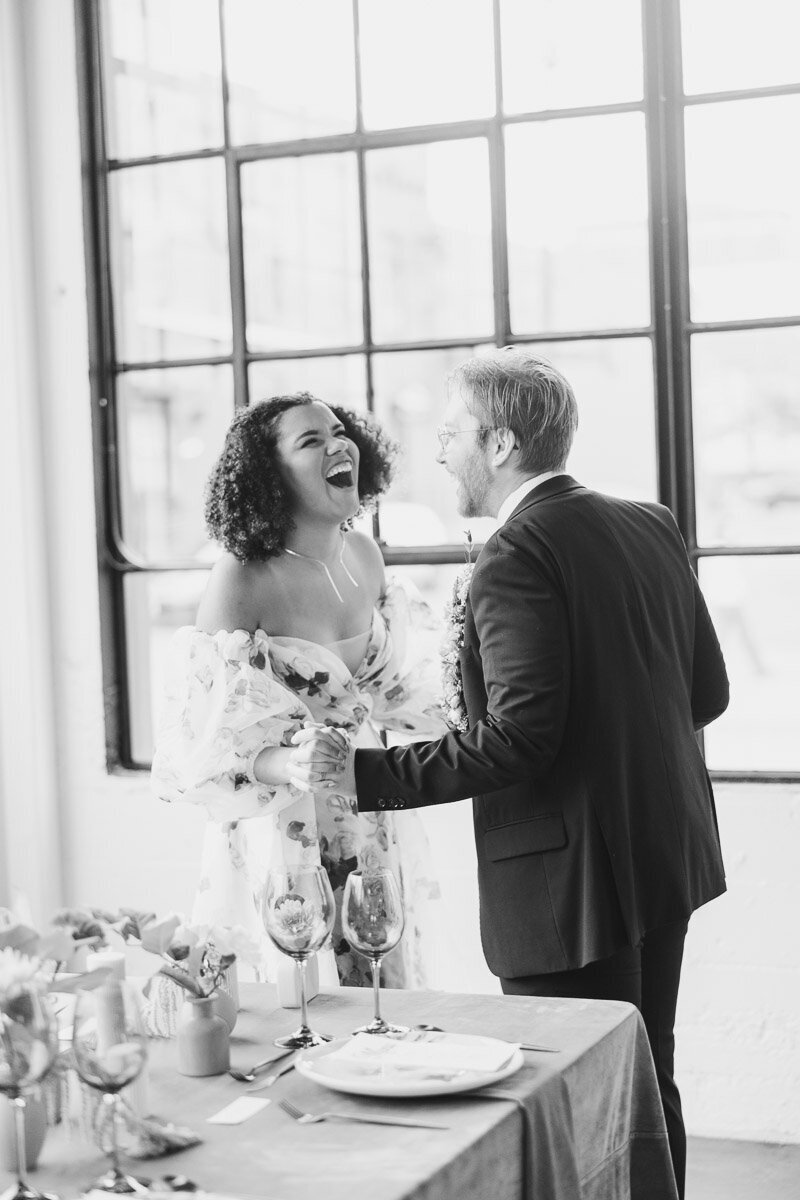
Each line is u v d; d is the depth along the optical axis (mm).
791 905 3172
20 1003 1348
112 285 3697
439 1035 1668
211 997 1651
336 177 4684
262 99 3559
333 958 2523
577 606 2029
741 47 3186
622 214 3297
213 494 2523
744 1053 3219
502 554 2043
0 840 3719
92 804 3711
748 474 9758
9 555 3652
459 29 3379
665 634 2156
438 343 3445
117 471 3725
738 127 3201
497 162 3359
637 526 2203
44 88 3635
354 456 2600
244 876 2568
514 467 2170
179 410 6039
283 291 4695
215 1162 1383
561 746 2045
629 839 2035
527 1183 1497
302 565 2588
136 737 3836
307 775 2115
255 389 3660
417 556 3480
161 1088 1591
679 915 2068
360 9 3449
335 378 6680
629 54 3256
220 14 3574
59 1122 1543
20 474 3643
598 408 12281
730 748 9523
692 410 3250
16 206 3621
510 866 2078
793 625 11414
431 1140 1400
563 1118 1555
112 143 3689
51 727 3721
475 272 11398
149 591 3881
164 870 3660
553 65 3314
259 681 2447
